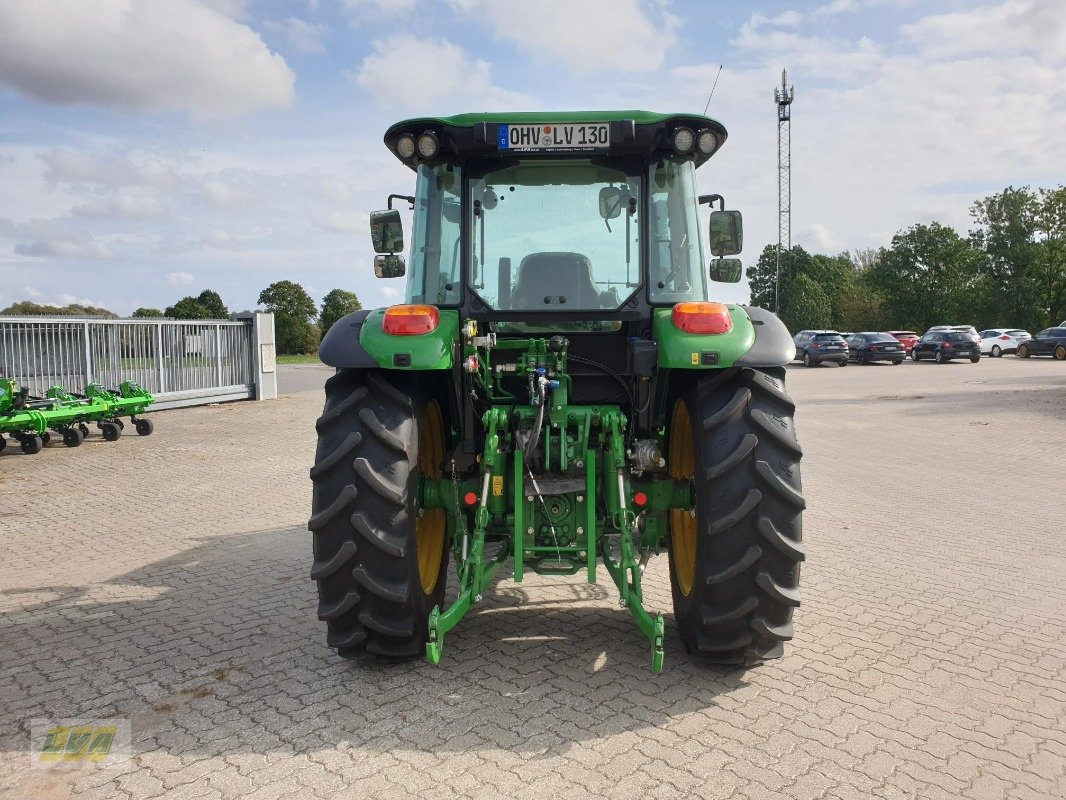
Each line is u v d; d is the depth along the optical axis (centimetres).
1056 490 786
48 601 460
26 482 855
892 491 783
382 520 329
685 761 274
